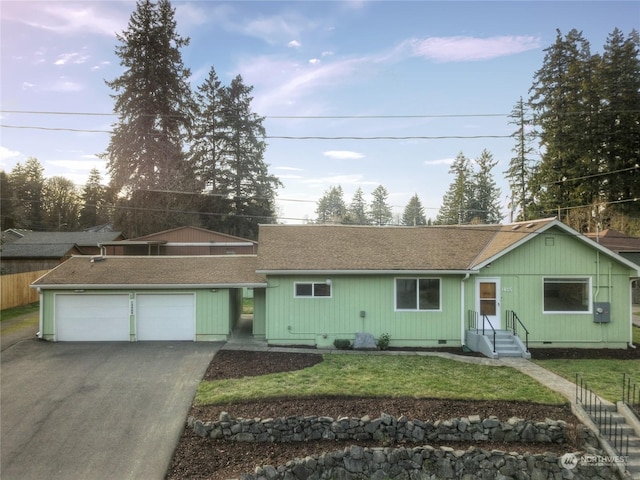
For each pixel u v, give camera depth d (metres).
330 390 10.86
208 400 10.41
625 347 15.80
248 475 8.31
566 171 41.03
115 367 12.88
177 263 18.22
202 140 46.75
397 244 18.02
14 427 9.45
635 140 40.09
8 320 19.19
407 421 9.55
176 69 42.09
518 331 15.88
